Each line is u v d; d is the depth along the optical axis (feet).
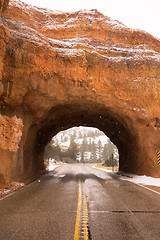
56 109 56.29
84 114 66.44
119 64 53.78
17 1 59.88
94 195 28.48
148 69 55.11
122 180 49.39
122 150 81.76
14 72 40.73
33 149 61.31
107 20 67.72
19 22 55.01
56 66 47.26
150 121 54.65
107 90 52.95
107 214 18.45
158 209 20.38
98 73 52.03
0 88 39.32
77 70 49.42
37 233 13.74
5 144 37.78
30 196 27.43
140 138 55.42
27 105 44.83
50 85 46.60
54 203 23.24
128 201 24.34
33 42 42.93
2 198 25.67
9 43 39.70
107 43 63.31
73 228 14.73
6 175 36.27
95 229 14.51
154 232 13.96
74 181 47.19
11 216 17.85
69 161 323.16
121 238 12.89
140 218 17.17
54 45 51.03
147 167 52.85
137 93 54.24
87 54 51.24
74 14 67.92
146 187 36.50
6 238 12.88
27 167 53.06
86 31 64.13
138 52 59.52
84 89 50.98
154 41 66.64
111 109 56.44
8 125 39.47
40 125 58.29
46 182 44.34
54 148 226.38
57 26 63.36
